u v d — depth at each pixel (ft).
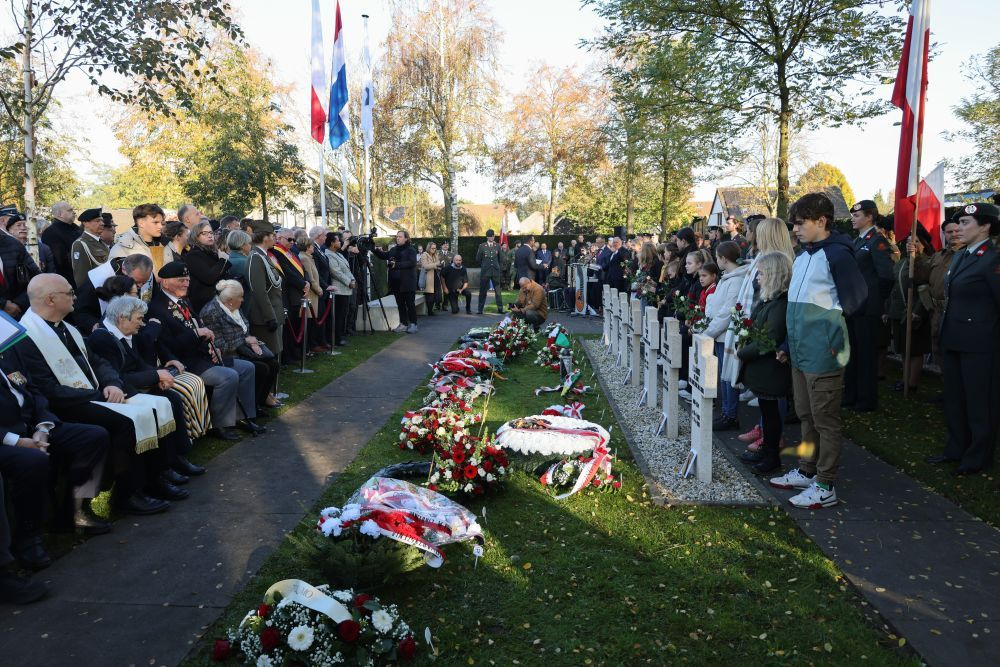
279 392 25.76
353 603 9.75
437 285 56.90
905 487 15.94
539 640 9.87
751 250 23.18
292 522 13.99
